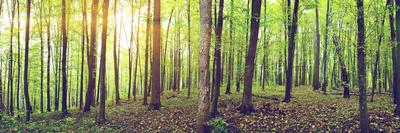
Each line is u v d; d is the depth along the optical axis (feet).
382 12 42.29
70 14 71.20
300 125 37.76
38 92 127.03
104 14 47.44
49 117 59.11
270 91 81.00
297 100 59.47
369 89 87.51
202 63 32.68
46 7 73.10
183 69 131.54
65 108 59.26
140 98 92.79
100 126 46.88
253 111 45.98
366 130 31.01
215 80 44.29
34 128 46.93
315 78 85.05
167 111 55.52
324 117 40.50
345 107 47.55
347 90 63.10
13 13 66.80
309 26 108.99
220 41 43.39
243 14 64.23
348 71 87.30
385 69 81.56
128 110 60.80
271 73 139.13
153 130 42.27
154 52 59.31
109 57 144.36
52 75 122.52
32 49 87.40
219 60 44.06
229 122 40.63
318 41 85.05
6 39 87.35
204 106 32.76
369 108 45.19
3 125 49.11
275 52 118.42
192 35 92.07
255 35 45.44
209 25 32.71
